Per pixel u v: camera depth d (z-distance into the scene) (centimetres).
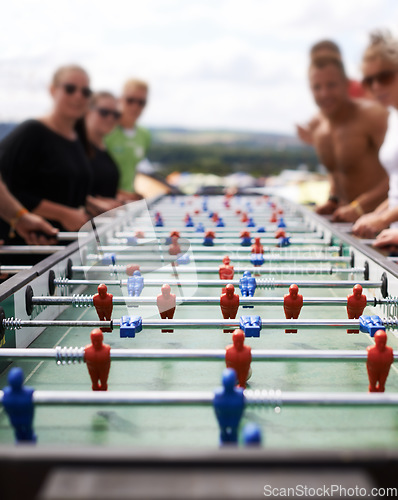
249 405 105
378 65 371
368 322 150
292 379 145
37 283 181
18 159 354
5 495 74
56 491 67
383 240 279
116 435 115
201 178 1227
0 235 362
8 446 74
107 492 66
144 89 591
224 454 71
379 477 70
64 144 377
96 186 506
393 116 375
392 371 149
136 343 172
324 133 503
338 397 106
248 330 148
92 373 128
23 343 168
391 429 117
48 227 327
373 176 477
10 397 102
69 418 123
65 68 385
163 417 123
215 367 153
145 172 752
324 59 462
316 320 155
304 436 114
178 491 66
